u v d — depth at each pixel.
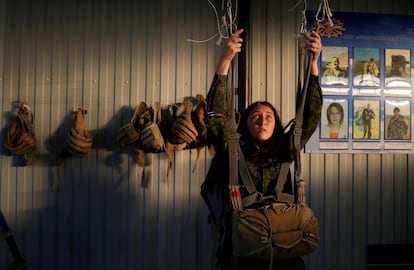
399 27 2.53
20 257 2.21
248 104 2.42
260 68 2.44
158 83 2.39
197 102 2.38
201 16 2.43
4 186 2.33
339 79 2.46
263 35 2.45
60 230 2.35
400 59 2.52
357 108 2.48
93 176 2.37
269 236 1.55
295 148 1.67
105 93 2.37
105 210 2.37
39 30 2.37
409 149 2.51
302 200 1.67
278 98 2.44
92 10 2.39
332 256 2.48
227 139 1.71
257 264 1.61
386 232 2.52
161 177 2.38
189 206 2.39
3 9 2.36
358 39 2.49
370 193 2.51
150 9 2.41
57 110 2.36
